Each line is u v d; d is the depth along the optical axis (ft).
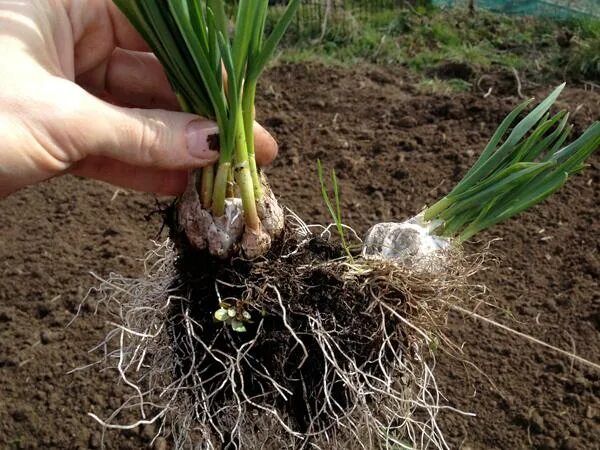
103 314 1.18
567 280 1.19
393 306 0.68
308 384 0.68
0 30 0.63
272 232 0.66
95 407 1.03
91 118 0.61
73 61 0.72
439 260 0.70
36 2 0.67
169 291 0.68
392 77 1.79
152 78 0.80
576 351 1.07
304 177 1.44
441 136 1.52
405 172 1.42
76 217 1.40
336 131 1.57
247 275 0.65
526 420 0.98
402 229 0.71
